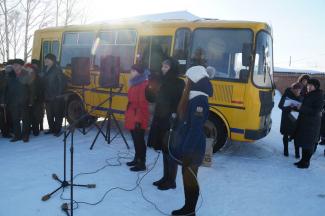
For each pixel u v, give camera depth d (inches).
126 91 291.3
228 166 233.5
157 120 181.0
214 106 250.2
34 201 164.2
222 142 253.8
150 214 156.6
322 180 213.9
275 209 170.1
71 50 336.2
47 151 249.3
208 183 199.9
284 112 262.4
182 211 150.6
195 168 145.4
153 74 229.0
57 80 290.4
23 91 271.1
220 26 249.9
